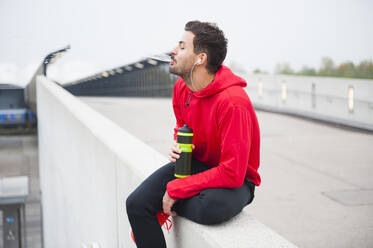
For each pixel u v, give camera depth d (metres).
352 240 3.34
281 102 14.95
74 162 6.04
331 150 7.46
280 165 6.34
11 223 20.78
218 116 1.71
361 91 10.39
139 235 1.96
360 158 6.70
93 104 21.38
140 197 1.91
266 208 4.27
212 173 1.71
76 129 5.66
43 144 14.92
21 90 45.88
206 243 1.63
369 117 10.11
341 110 11.35
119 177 3.21
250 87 17.55
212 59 1.75
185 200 1.85
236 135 1.64
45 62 5.68
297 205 4.34
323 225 3.71
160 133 9.53
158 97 32.50
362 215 3.95
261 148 7.80
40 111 16.08
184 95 1.99
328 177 5.53
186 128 1.82
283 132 9.91
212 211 1.71
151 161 2.94
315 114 12.57
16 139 41.78
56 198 9.85
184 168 1.82
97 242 4.48
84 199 5.26
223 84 1.70
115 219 3.49
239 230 1.69
